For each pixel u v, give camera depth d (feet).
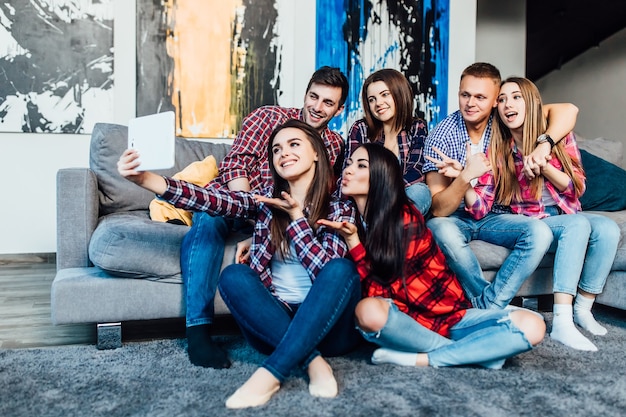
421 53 13.74
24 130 11.55
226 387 4.30
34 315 7.16
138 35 11.95
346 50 13.16
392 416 3.74
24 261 11.89
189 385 4.34
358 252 4.82
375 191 4.83
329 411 3.82
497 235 6.15
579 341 5.38
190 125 12.30
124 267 5.41
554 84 23.95
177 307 5.64
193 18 12.22
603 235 5.89
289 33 12.83
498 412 3.82
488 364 4.73
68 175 6.12
